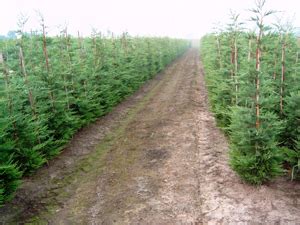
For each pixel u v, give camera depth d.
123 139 8.36
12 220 4.68
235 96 7.40
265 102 5.21
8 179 5.01
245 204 4.75
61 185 5.79
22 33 7.39
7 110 5.68
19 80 6.38
